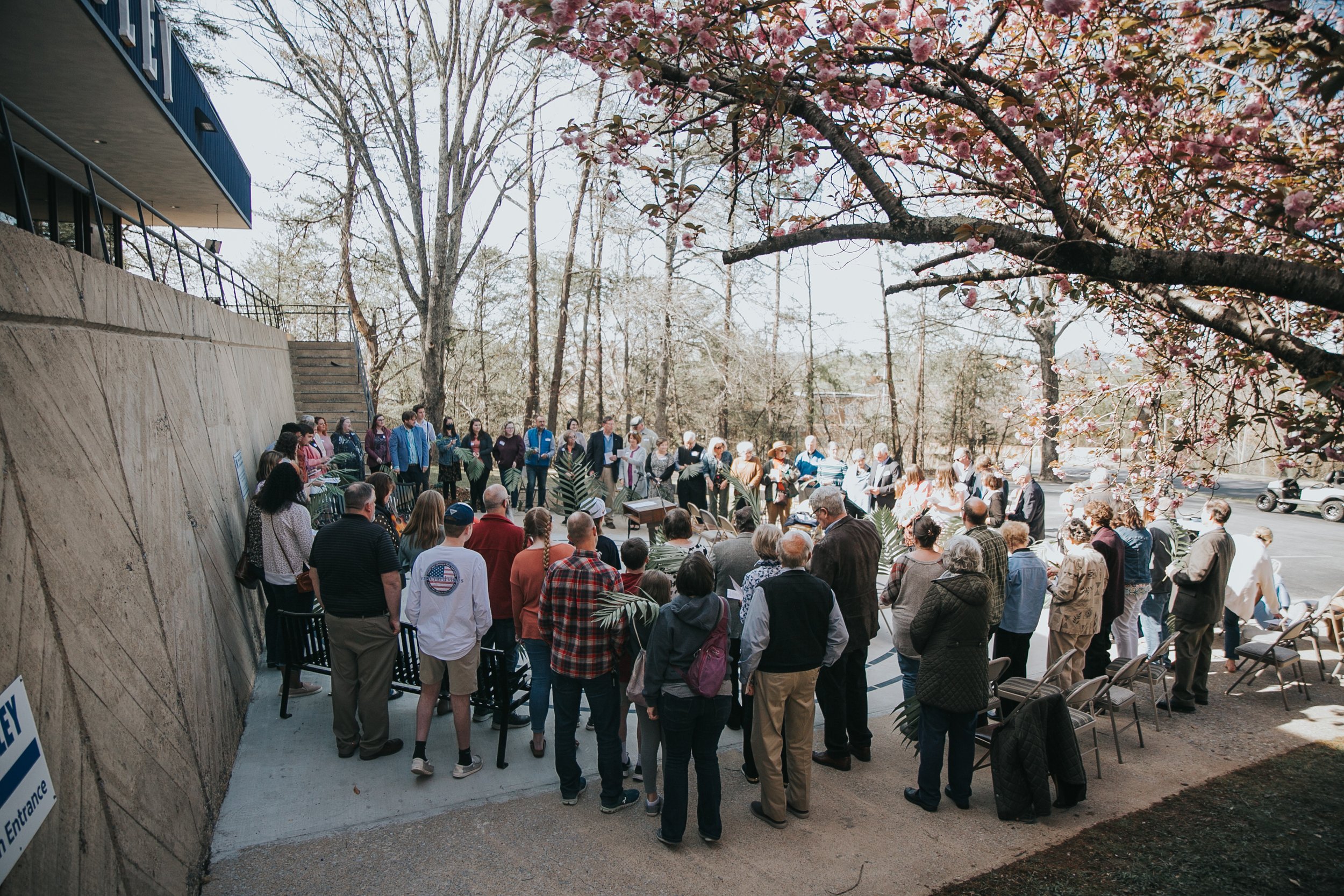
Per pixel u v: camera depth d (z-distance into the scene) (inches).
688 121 158.9
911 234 134.0
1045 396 263.1
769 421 1144.8
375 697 187.0
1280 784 201.5
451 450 518.0
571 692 168.4
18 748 85.7
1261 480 1193.4
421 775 181.6
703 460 454.9
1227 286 118.0
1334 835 173.9
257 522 214.2
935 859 159.2
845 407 1309.1
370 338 893.8
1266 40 117.8
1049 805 175.6
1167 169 147.6
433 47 665.6
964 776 181.3
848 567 195.6
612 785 169.9
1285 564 526.9
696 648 152.7
